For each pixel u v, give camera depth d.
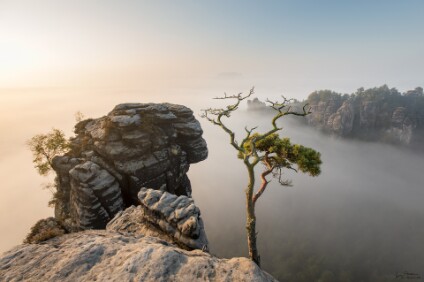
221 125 16.77
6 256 13.34
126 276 10.94
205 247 20.67
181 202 26.03
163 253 12.45
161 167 51.88
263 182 19.22
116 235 17.70
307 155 18.08
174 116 57.41
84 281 10.82
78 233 18.78
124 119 48.59
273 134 19.69
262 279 11.63
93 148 50.69
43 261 12.60
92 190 43.56
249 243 18.44
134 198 49.03
